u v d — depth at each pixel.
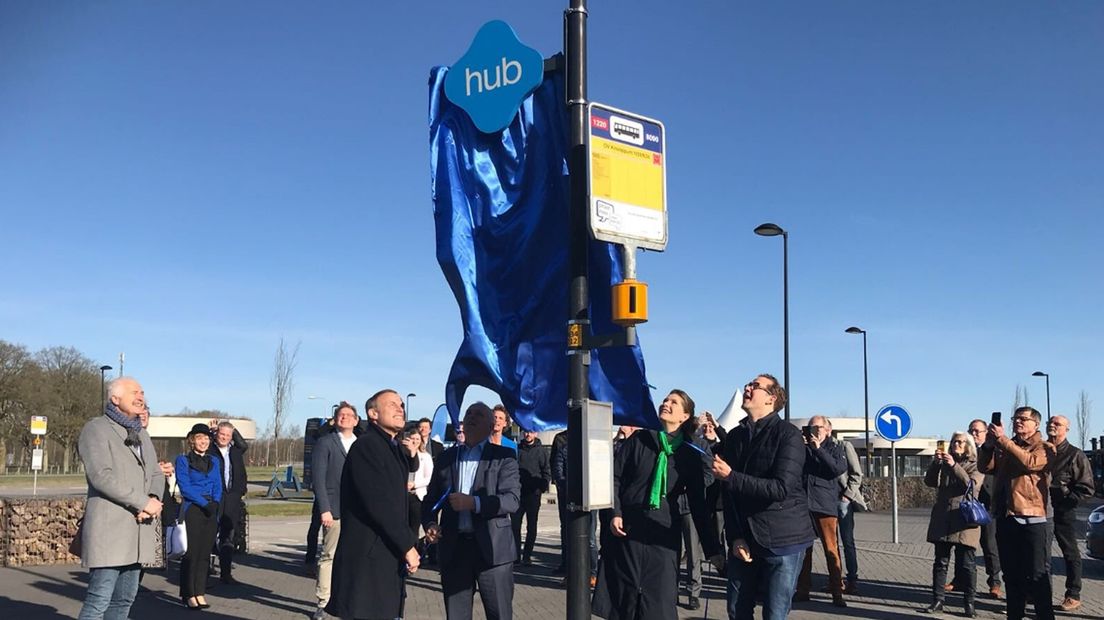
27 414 59.41
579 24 5.91
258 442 78.75
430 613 9.76
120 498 6.48
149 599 10.56
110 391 6.71
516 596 10.81
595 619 9.66
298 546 16.25
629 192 5.73
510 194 6.49
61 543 13.89
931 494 31.59
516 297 6.42
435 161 6.61
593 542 11.50
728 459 6.40
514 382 6.35
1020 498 7.86
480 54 6.59
